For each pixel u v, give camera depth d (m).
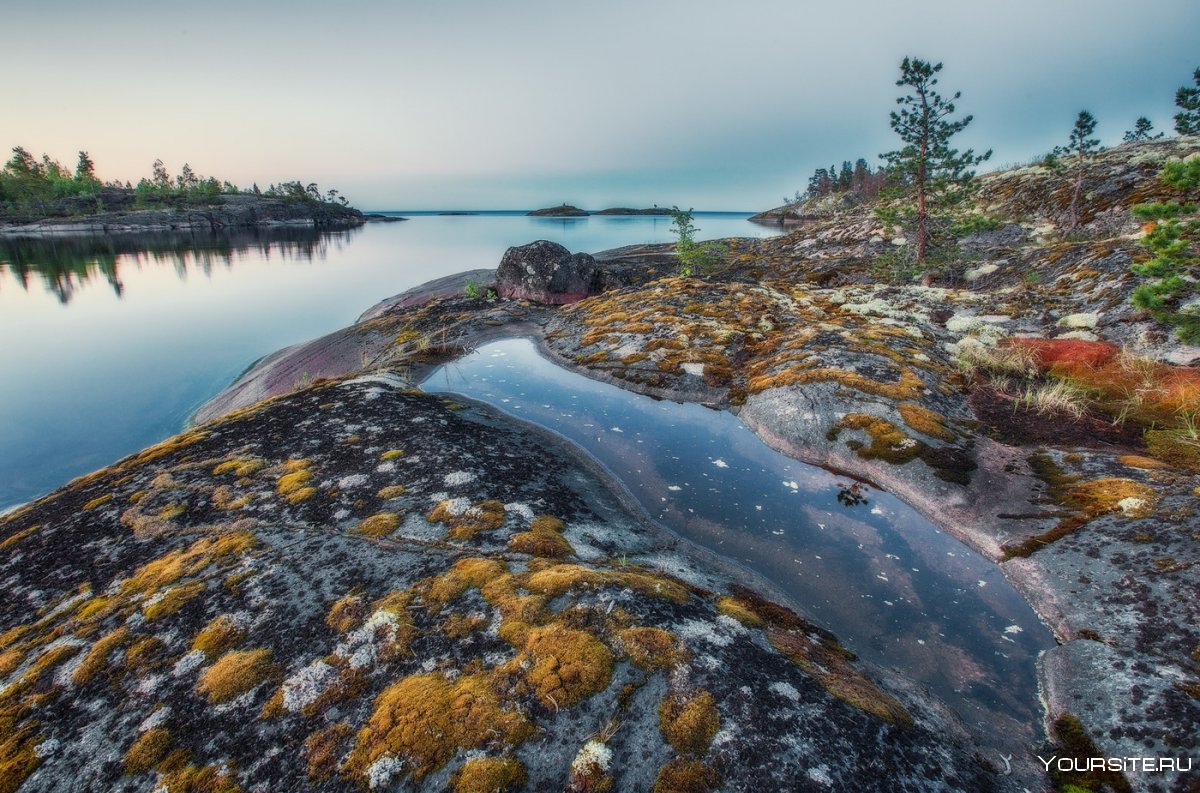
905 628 6.84
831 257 38.88
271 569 6.97
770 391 12.91
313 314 40.62
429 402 13.34
